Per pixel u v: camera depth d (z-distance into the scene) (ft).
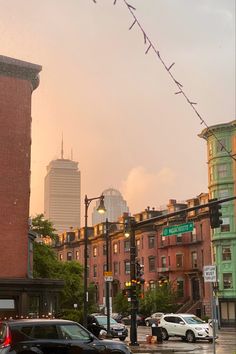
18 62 115.34
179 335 116.57
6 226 110.42
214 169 214.69
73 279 164.04
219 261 209.36
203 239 229.25
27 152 115.55
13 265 109.50
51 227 161.79
